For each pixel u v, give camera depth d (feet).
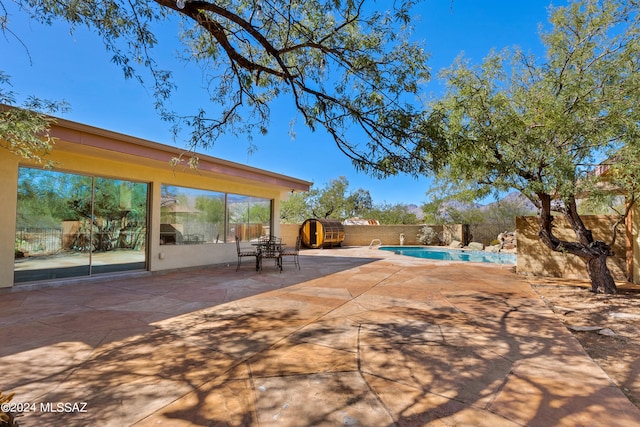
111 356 10.66
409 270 31.07
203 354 10.88
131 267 26.99
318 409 7.69
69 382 8.89
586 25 17.48
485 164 18.75
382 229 72.28
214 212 33.99
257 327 13.76
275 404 7.89
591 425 7.06
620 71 16.55
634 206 24.26
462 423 7.14
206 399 8.09
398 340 12.26
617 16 16.57
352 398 8.18
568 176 16.72
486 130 17.56
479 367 9.96
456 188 26.68
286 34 13.94
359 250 56.85
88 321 14.40
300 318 15.14
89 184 24.32
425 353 11.03
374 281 25.02
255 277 26.78
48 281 22.07
